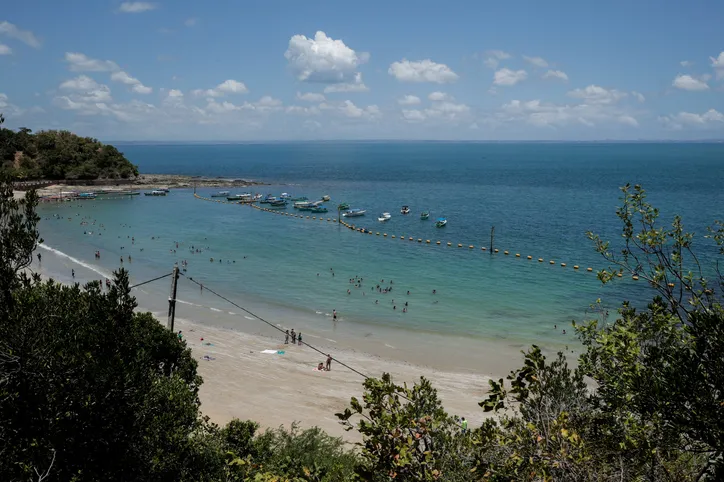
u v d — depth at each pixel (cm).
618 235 9369
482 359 4228
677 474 765
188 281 6500
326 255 8094
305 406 3334
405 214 12169
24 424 1152
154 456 1443
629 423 782
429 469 775
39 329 1215
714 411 688
